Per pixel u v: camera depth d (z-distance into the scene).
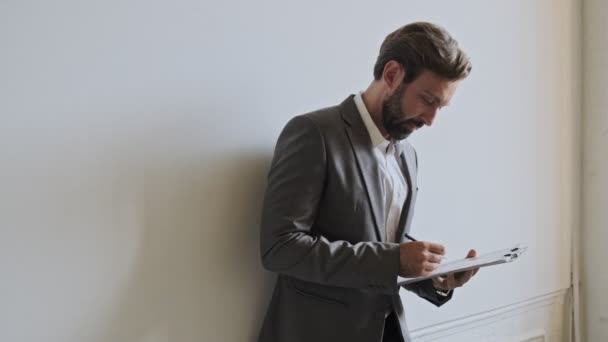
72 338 1.24
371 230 1.29
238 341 1.51
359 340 1.29
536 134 2.45
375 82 1.35
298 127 1.27
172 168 1.38
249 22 1.52
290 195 1.21
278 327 1.41
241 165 1.51
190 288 1.42
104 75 1.27
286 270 1.21
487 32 2.22
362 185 1.28
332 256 1.18
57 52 1.20
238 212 1.50
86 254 1.25
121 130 1.29
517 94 2.36
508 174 2.33
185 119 1.40
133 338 1.33
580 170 2.62
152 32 1.34
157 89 1.35
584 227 2.62
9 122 1.15
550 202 2.52
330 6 1.71
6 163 1.15
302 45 1.64
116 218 1.29
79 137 1.24
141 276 1.34
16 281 1.17
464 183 2.16
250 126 1.52
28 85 1.17
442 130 2.07
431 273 1.21
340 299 1.30
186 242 1.41
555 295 2.57
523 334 2.45
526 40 2.38
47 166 1.20
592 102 2.55
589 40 2.55
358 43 1.79
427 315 2.05
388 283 1.16
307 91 1.66
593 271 2.60
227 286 1.49
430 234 2.05
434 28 1.26
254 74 1.53
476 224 2.21
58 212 1.21
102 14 1.26
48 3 1.18
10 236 1.16
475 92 2.19
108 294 1.29
